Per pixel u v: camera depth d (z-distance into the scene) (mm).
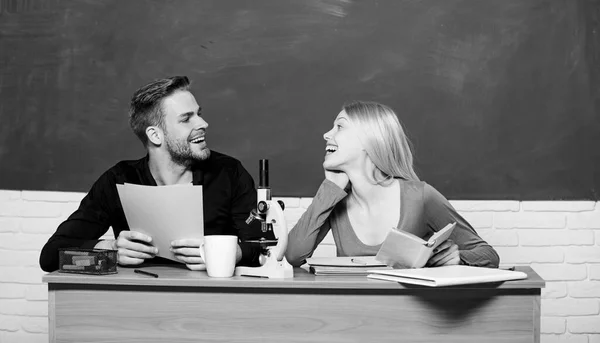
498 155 3484
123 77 3566
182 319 1988
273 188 3523
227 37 3541
